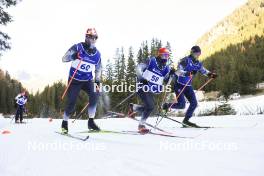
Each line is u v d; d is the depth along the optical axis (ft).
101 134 22.25
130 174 11.21
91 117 23.80
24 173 12.01
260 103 80.84
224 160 12.60
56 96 193.06
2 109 244.63
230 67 224.53
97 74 23.62
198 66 27.94
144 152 14.92
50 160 13.93
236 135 19.31
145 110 23.68
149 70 23.94
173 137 19.89
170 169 11.62
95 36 22.66
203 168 11.54
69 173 11.75
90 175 11.35
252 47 274.98
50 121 47.91
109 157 14.08
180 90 27.63
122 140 19.03
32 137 21.06
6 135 22.81
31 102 190.90
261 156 12.94
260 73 194.80
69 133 23.29
